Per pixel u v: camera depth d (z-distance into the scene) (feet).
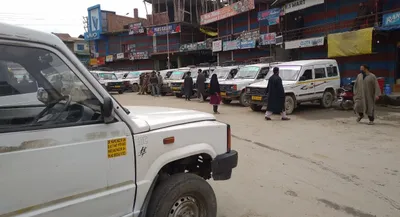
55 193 6.60
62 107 6.99
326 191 14.51
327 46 55.62
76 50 140.77
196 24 111.96
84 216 7.09
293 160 19.21
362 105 30.58
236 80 47.55
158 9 119.85
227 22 92.99
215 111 39.93
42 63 6.75
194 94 60.75
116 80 77.10
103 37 134.72
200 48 99.55
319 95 41.24
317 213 12.34
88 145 7.07
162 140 8.62
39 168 6.35
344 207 12.87
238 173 16.97
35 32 6.55
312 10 62.69
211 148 10.24
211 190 9.86
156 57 119.24
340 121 32.58
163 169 9.94
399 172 16.85
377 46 50.88
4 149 5.95
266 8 79.71
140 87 74.13
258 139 24.95
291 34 64.80
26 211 6.23
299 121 33.04
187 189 9.11
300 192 14.39
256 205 13.05
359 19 51.29
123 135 7.72
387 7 49.08
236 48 80.28
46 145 6.48
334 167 17.81
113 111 7.59
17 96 6.57
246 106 45.57
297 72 39.29
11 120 6.36
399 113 37.11
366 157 19.58
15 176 6.05
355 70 54.80
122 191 7.72
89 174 7.11
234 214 12.23
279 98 33.17
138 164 8.05
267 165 18.29
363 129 28.14
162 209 8.57
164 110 11.32
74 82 7.15
